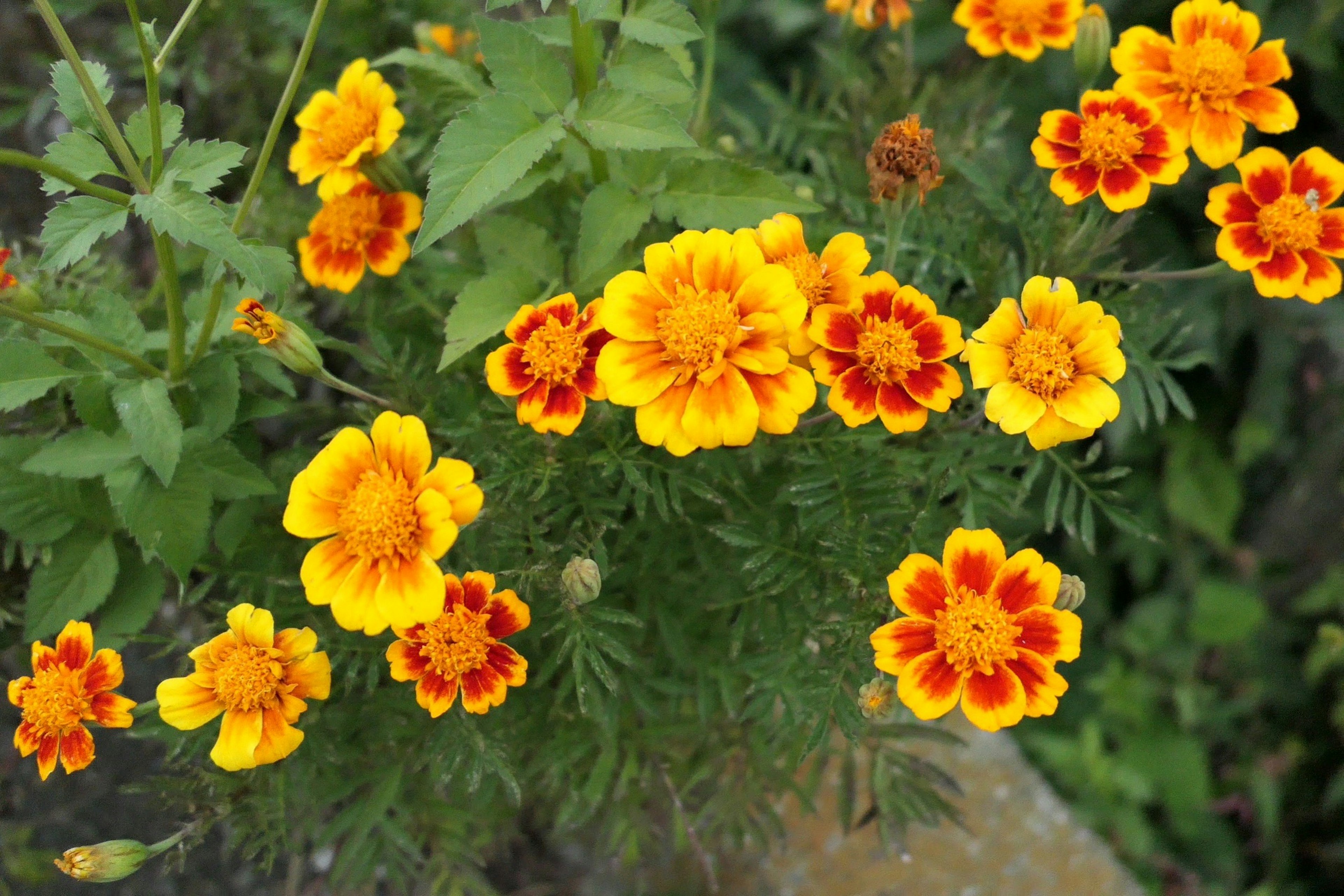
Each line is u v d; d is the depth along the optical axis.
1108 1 0.73
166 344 0.56
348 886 0.60
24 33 0.72
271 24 0.69
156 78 0.51
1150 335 0.57
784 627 0.56
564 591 0.52
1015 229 0.71
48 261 0.51
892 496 0.55
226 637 0.51
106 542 0.57
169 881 0.64
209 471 0.55
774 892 0.68
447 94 0.59
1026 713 0.50
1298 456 0.80
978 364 0.51
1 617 0.59
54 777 0.64
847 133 0.65
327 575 0.50
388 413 0.50
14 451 0.56
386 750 0.59
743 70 0.95
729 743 0.62
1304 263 0.55
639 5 0.55
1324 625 0.64
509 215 0.59
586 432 0.56
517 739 0.59
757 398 0.50
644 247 0.60
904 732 0.59
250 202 0.54
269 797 0.56
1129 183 0.55
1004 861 0.69
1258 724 0.83
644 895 0.68
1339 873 0.79
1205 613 0.79
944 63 0.81
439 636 0.51
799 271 0.52
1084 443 0.82
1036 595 0.51
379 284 0.64
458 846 0.60
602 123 0.54
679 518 0.59
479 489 0.50
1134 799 0.78
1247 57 0.56
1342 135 0.77
